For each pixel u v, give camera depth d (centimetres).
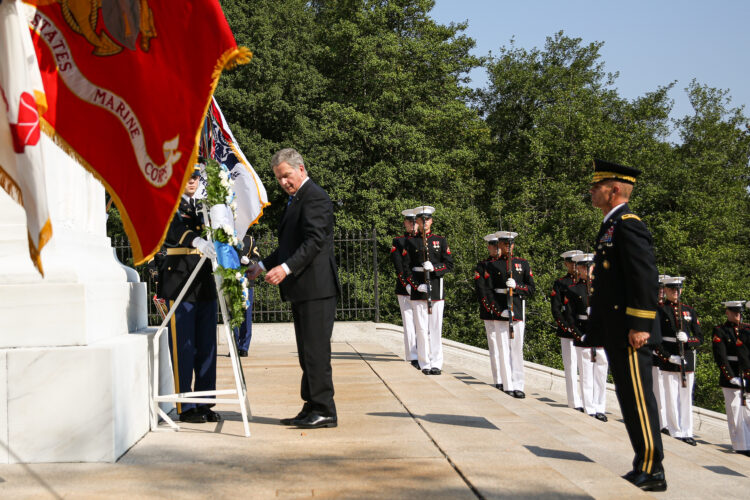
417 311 1046
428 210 1078
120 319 473
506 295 1096
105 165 411
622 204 486
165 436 464
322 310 500
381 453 416
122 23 403
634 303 446
